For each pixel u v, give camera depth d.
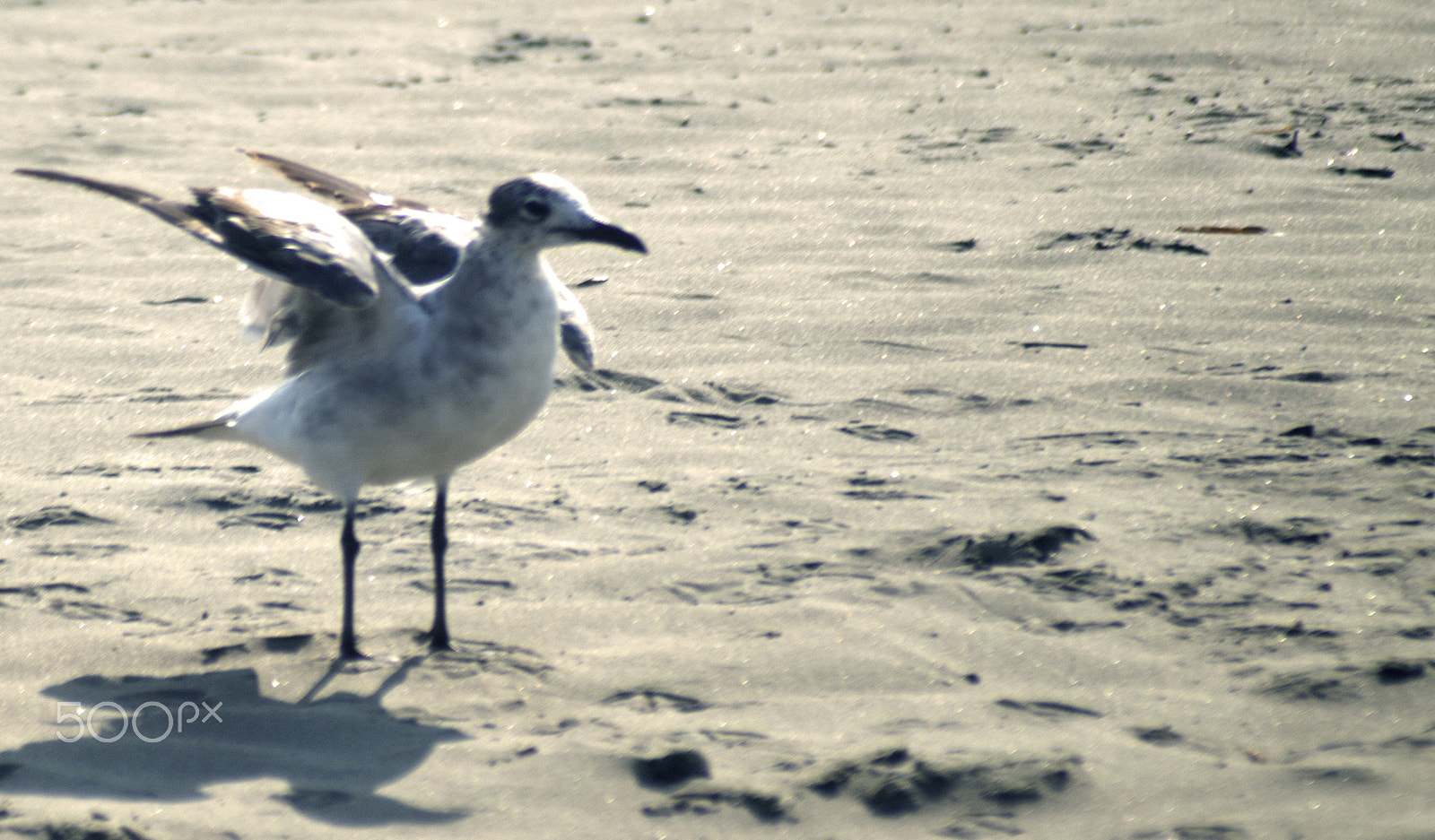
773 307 14.57
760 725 7.34
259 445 8.46
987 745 7.06
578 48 26.44
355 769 6.97
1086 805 6.57
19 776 6.87
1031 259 15.98
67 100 22.69
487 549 9.59
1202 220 17.27
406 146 20.33
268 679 7.91
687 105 22.64
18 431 11.52
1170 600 8.68
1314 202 17.80
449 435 8.02
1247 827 6.35
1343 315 14.12
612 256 16.14
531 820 6.52
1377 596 8.64
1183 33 26.84
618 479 10.76
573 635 8.43
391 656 8.18
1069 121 21.86
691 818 6.52
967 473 10.79
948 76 24.39
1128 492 10.35
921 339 13.73
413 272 9.26
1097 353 13.28
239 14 28.84
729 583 9.03
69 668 8.00
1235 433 11.46
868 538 9.66
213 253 16.23
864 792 6.66
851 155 20.19
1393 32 26.58
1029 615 8.57
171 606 8.77
